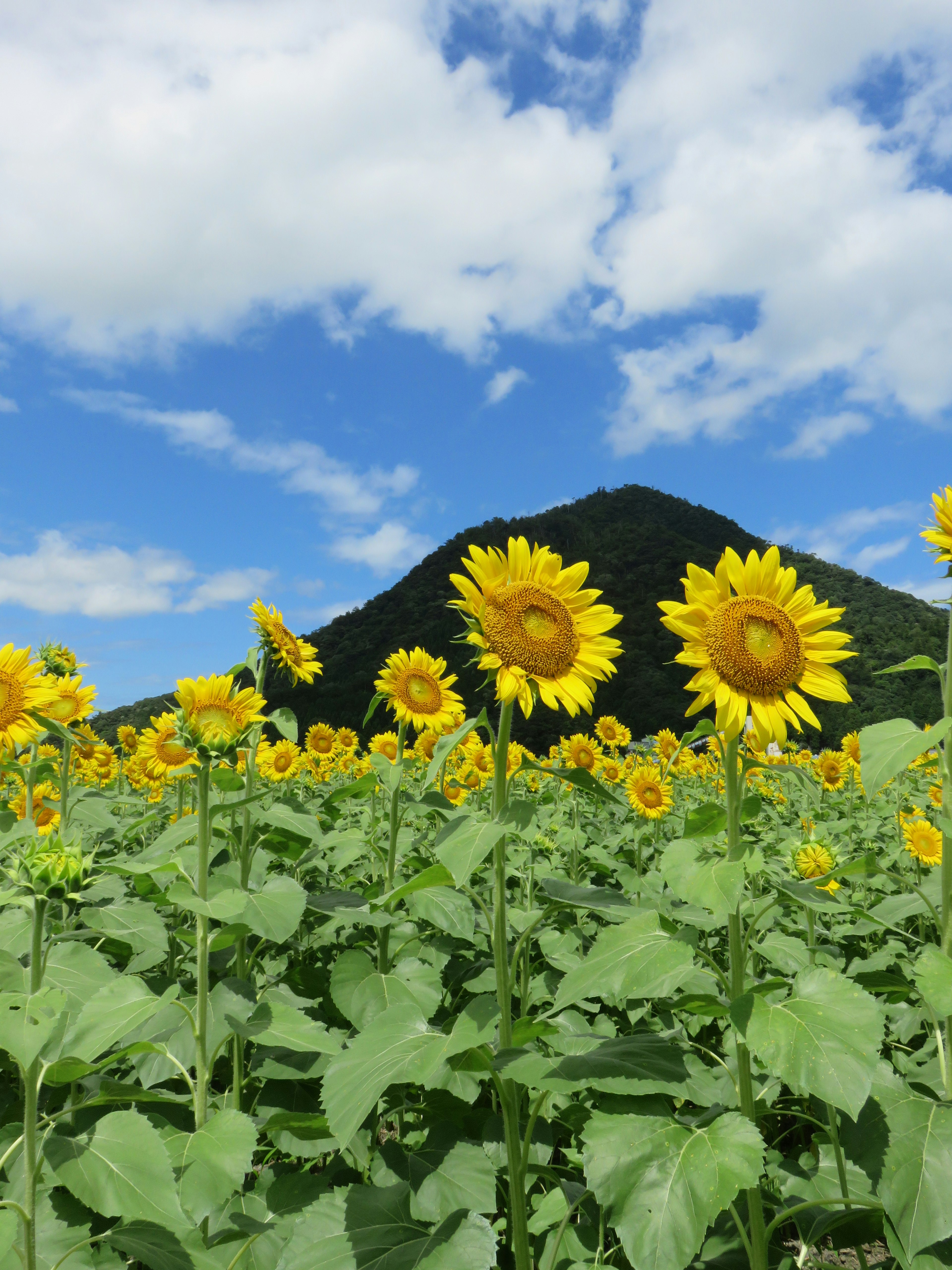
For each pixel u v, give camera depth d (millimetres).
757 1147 2182
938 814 6473
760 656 2834
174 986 2627
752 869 2385
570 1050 2869
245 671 4738
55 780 5465
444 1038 2648
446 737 2811
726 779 2703
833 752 10391
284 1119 2764
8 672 4941
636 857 7676
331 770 12656
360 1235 2639
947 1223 2119
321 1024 2885
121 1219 2484
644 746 15523
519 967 4449
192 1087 2686
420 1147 3164
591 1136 2365
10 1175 2709
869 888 6137
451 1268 2428
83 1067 2316
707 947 4812
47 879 2406
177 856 3592
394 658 5234
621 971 2447
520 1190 2670
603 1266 2539
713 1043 4910
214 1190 2332
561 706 3086
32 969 2396
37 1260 2439
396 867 5180
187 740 2984
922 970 2439
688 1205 2115
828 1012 2277
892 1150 2297
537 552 3395
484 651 3098
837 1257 3787
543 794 9117
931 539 2783
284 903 3111
